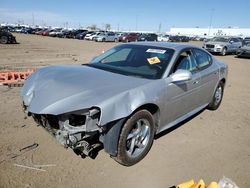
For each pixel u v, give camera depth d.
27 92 3.71
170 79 3.94
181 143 4.30
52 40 36.22
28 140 4.09
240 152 4.16
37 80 3.87
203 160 3.84
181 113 4.50
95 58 5.05
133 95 3.32
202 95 5.12
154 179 3.34
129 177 3.34
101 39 39.44
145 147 3.71
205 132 4.82
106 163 3.59
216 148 4.23
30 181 3.14
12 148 3.82
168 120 4.16
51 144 3.99
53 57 15.23
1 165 3.40
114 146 3.23
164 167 3.60
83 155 3.59
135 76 3.92
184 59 4.52
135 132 3.52
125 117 3.20
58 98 3.19
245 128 5.15
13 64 11.86
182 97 4.29
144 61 4.30
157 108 3.76
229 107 6.48
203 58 5.24
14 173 3.26
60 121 3.14
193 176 3.45
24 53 16.84
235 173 3.57
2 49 18.84
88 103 3.03
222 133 4.84
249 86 9.32
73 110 2.97
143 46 4.78
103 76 3.81
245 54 20.72
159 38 48.94
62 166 3.47
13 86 7.29
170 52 4.36
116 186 3.17
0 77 7.73
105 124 3.02
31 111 3.21
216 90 5.85
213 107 6.02
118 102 3.13
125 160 3.43
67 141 3.08
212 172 3.56
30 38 38.31
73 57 15.70
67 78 3.72
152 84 3.66
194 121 5.33
